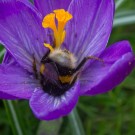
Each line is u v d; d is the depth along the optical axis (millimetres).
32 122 228
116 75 130
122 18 218
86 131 243
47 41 160
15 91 147
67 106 135
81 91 145
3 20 156
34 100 144
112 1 147
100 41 153
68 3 163
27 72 154
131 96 254
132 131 236
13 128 182
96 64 151
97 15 156
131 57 129
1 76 149
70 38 161
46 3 162
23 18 158
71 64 147
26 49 157
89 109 243
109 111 251
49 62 147
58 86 148
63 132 232
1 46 225
